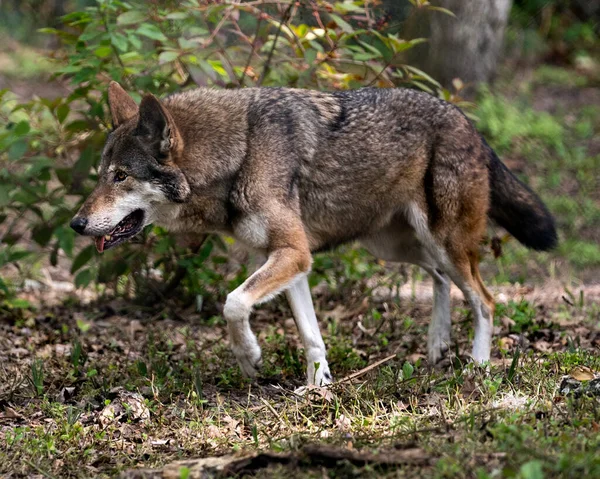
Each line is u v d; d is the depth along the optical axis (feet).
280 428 25.81
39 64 88.53
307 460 21.15
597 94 87.35
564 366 29.71
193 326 40.96
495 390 26.71
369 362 33.81
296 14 40.24
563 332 36.29
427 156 32.65
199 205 31.04
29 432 26.08
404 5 47.11
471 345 36.04
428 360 34.50
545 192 65.51
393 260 36.06
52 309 43.96
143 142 29.99
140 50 40.42
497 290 46.73
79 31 43.16
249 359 30.42
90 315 42.19
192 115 30.91
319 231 32.89
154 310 43.34
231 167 30.48
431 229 32.96
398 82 41.42
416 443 21.93
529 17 98.73
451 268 33.24
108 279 42.91
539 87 89.10
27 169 41.37
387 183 32.58
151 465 23.45
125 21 35.86
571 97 86.43
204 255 39.22
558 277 51.55
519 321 37.42
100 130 40.24
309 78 37.60
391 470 20.36
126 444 25.62
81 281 41.50
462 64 71.92
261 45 39.68
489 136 73.46
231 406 28.86
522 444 20.67
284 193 30.55
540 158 71.00
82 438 25.62
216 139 30.58
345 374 32.27
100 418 27.04
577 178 67.51
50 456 24.30
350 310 42.04
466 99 73.51
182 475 20.45
